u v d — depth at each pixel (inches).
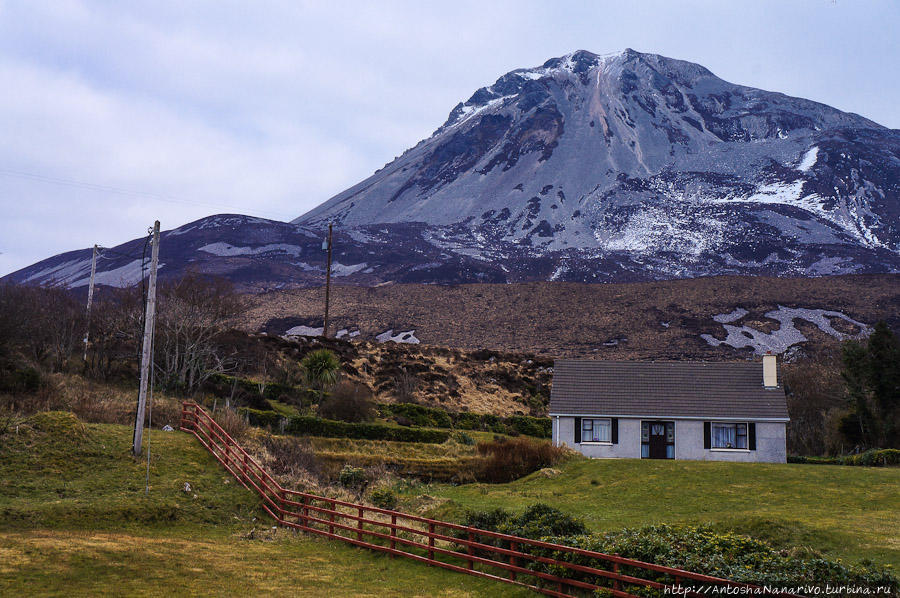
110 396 1699.1
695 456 1859.0
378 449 1833.2
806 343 5949.8
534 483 1585.9
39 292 2249.0
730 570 661.9
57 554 826.2
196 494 1121.4
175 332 2073.1
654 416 1872.5
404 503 1221.7
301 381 2405.3
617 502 1305.4
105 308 2272.4
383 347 3260.3
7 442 1164.5
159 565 835.4
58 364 1943.9
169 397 1867.6
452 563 868.0
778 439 1844.2
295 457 1407.5
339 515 1011.9
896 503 1202.0
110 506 1017.5
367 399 2215.8
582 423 1910.7
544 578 754.8
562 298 7445.9
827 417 2482.8
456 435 2098.9
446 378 2997.0
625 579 680.4
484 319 6963.6
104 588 741.3
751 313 6806.1
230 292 2479.1
